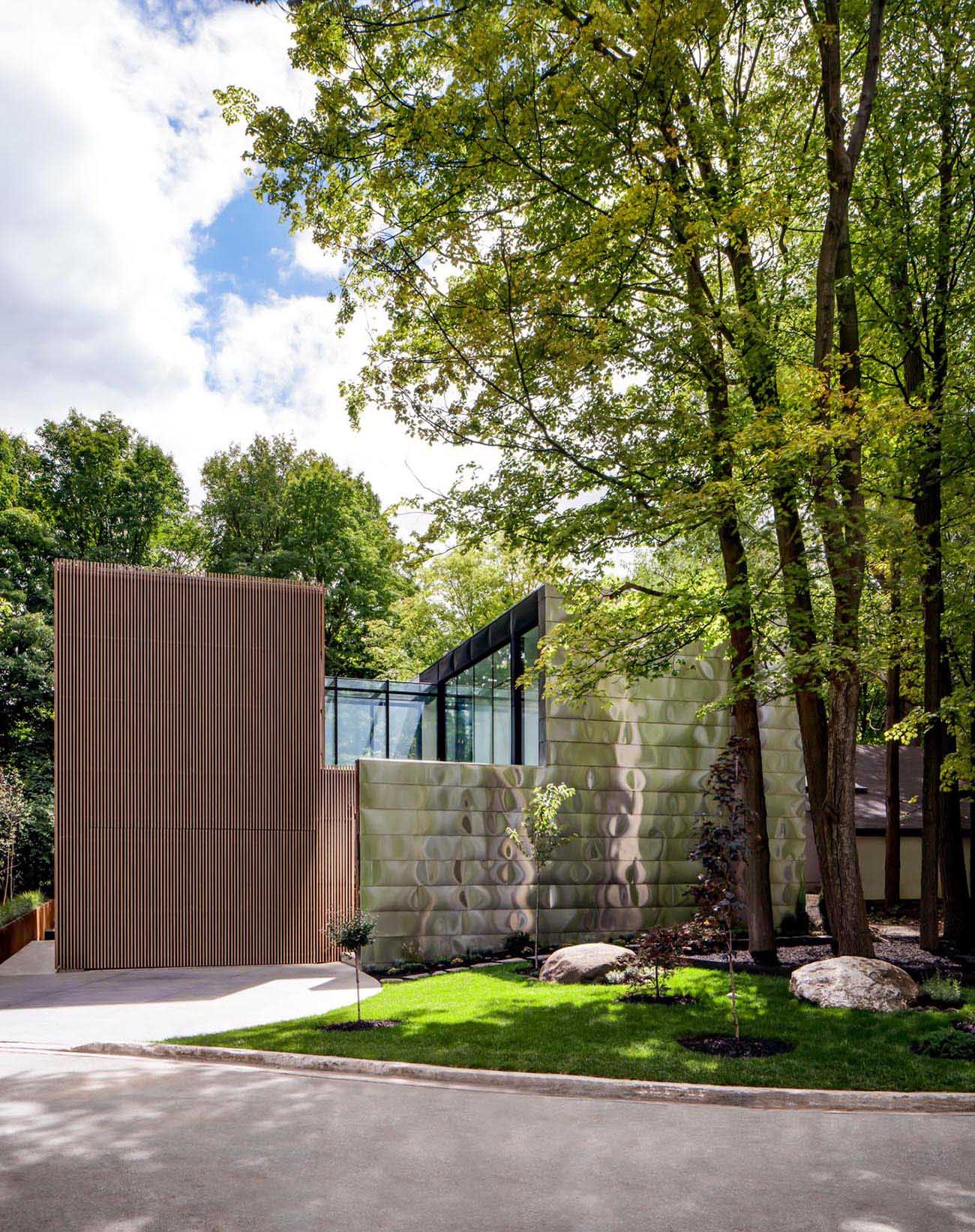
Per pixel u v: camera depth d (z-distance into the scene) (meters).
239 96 13.63
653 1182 5.88
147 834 17.89
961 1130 7.24
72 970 17.25
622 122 13.61
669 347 14.91
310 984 15.45
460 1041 10.17
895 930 18.80
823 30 13.31
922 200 16.41
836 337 16.58
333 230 14.23
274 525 42.94
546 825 17.42
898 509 16.22
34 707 34.31
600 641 16.41
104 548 39.09
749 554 15.89
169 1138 6.70
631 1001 12.35
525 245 14.23
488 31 12.47
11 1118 7.23
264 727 18.86
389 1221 5.15
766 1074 8.83
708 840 10.95
